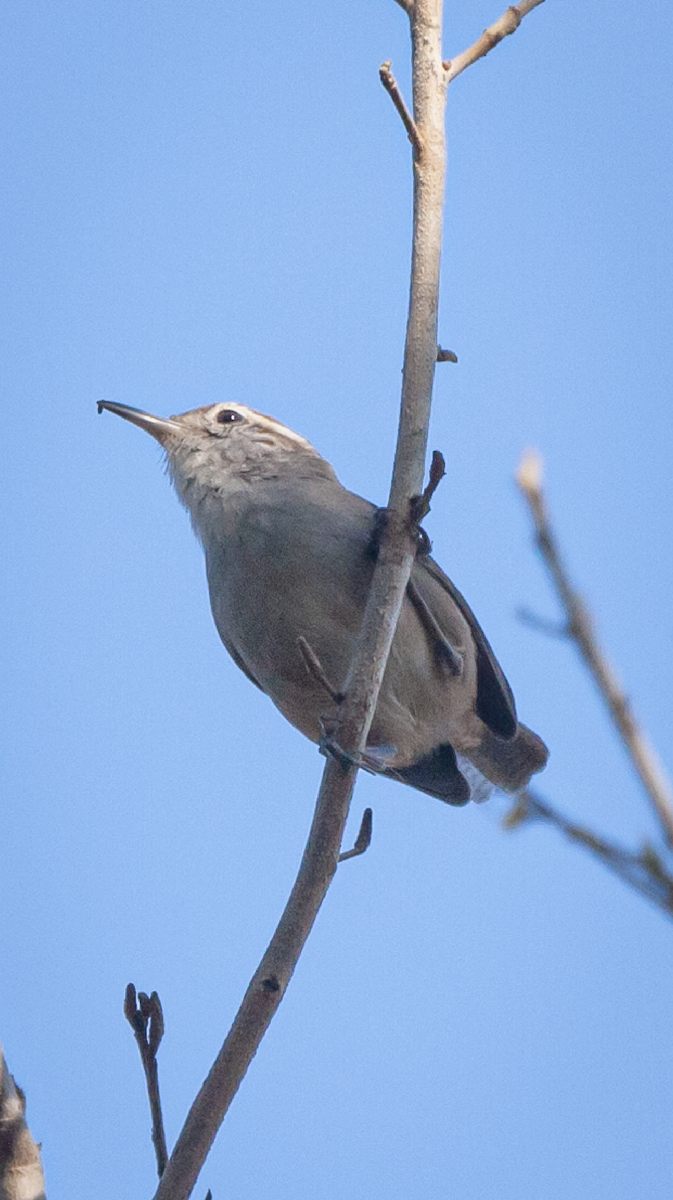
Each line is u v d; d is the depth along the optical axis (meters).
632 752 5.89
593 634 5.97
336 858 9.09
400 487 9.84
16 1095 8.09
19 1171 7.90
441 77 10.68
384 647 9.42
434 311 10.18
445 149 10.52
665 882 6.06
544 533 6.02
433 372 10.12
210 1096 8.37
